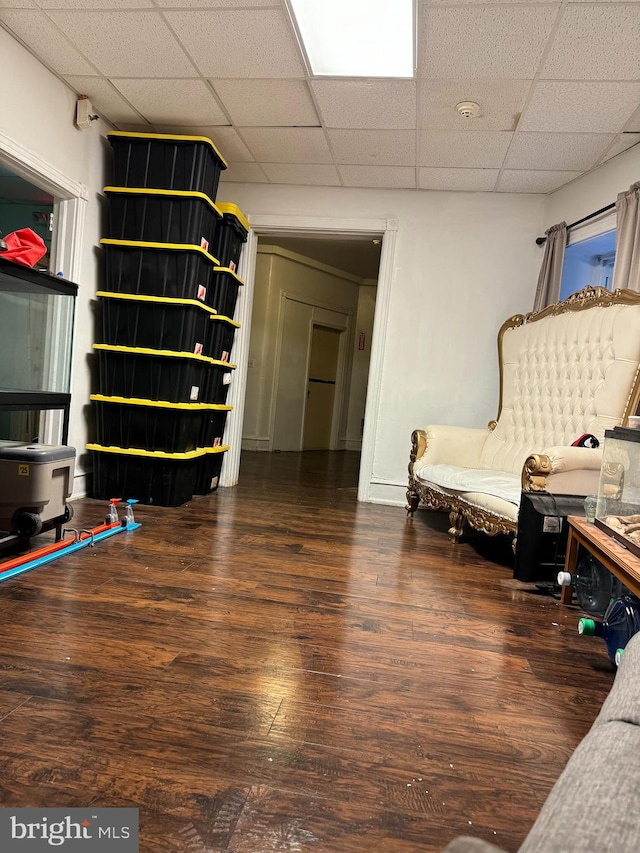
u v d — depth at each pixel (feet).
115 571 7.89
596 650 6.49
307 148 13.06
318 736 4.38
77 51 9.85
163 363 12.19
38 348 9.07
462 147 12.31
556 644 6.61
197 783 3.72
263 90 10.67
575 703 5.22
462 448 13.74
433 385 15.17
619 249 11.35
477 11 7.95
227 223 13.58
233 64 9.87
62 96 10.96
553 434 11.75
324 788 3.78
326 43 9.09
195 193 11.78
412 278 15.17
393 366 15.33
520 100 10.23
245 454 24.67
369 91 10.34
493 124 11.19
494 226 14.87
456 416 15.11
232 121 12.07
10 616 6.12
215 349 13.93
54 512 8.55
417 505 13.85
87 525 10.28
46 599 6.68
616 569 6.05
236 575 8.15
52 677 4.93
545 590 8.72
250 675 5.27
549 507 8.93
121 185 12.21
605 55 8.73
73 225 11.72
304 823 3.44
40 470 8.14
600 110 10.33
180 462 12.45
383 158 13.24
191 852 3.14
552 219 14.38
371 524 12.64
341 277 29.53
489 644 6.47
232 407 15.64
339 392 30.73
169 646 5.73
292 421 28.04
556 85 9.66
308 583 8.09
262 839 3.28
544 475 9.12
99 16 8.82
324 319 29.09
